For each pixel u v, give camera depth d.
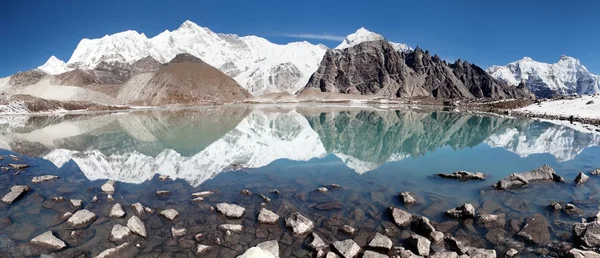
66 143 23.25
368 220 9.93
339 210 10.65
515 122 37.56
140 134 28.77
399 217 9.76
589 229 8.35
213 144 23.22
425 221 9.20
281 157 18.91
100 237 8.64
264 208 10.55
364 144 24.81
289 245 8.47
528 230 8.93
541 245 8.27
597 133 26.58
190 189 12.54
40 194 11.73
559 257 7.70
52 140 24.61
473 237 8.83
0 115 48.53
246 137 27.31
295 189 12.69
